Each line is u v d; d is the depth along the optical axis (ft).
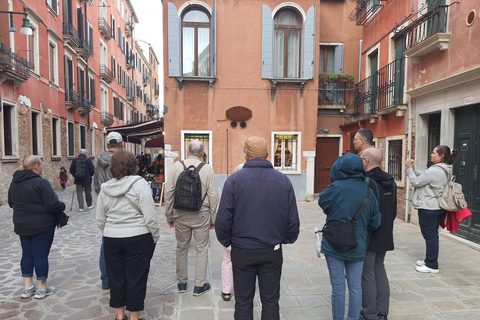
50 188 10.94
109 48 82.07
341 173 8.68
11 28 27.37
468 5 17.58
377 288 9.70
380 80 28.91
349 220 8.36
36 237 11.09
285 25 35.09
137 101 125.08
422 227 13.92
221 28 33.94
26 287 11.30
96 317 9.96
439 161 13.60
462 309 10.59
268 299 7.75
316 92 35.12
